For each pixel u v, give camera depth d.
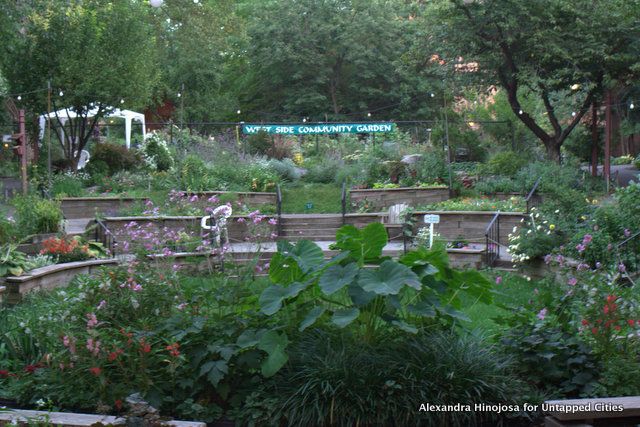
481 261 14.05
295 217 18.59
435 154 22.14
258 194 20.97
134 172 23.25
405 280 5.18
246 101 42.81
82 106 23.84
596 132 24.38
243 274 6.24
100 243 13.08
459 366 5.37
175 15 40.38
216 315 5.72
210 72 40.59
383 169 22.44
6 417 4.67
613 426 4.73
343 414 5.13
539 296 6.38
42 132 25.20
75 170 23.09
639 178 12.67
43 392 5.59
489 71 23.44
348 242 5.92
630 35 21.50
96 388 5.38
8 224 12.75
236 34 40.66
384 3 39.84
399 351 5.53
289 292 5.48
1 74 21.89
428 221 12.92
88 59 22.72
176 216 15.96
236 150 24.73
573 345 5.78
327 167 23.69
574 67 21.31
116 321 5.83
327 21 39.72
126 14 23.89
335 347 5.57
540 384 5.75
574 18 21.67
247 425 5.27
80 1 23.36
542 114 32.44
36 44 22.56
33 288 10.07
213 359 5.50
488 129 28.23
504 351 5.88
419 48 24.28
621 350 5.67
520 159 21.42
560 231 12.70
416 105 39.88
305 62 38.50
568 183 19.25
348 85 40.34
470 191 20.34
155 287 6.05
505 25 20.52
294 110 40.28
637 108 25.97
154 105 39.31
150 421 4.52
